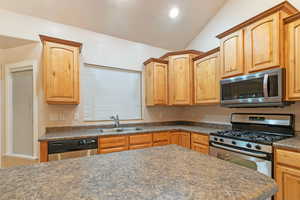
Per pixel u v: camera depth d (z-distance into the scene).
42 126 2.46
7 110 2.62
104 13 2.62
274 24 1.82
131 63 3.24
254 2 2.47
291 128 1.99
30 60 2.48
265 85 1.85
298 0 2.02
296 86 1.70
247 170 0.87
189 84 3.00
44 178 0.78
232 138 2.03
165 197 0.60
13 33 2.26
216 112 2.99
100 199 0.59
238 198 0.60
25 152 2.59
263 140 1.76
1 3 2.15
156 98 3.09
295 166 1.49
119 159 1.06
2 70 2.62
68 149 2.07
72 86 2.35
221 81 2.42
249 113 2.45
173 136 2.94
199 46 3.38
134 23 2.90
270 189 0.68
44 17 2.45
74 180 0.75
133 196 0.61
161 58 3.40
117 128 2.90
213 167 0.91
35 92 2.47
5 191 0.65
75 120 2.69
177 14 2.91
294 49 1.72
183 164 0.96
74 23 2.63
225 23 2.88
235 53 2.22
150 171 0.85
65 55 2.30
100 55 2.92
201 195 0.61
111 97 3.08
